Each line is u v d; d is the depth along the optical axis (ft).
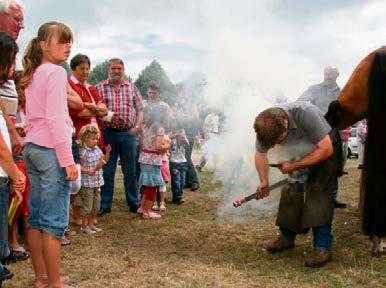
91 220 17.40
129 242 16.11
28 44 11.10
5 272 12.10
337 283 12.10
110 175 20.58
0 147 9.94
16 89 13.71
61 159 10.43
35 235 11.25
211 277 12.56
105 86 20.58
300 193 14.53
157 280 12.20
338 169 14.16
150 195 19.74
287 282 12.27
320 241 13.80
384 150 13.06
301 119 13.56
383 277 12.64
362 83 14.11
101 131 19.38
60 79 10.53
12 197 12.73
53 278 10.83
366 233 13.55
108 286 11.84
